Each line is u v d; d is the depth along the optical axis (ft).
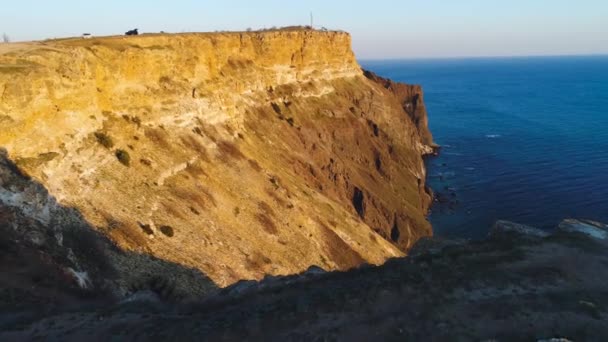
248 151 222.28
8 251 94.43
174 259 129.80
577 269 87.30
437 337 63.98
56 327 76.23
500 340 62.03
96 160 141.79
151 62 186.39
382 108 431.02
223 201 173.78
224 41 280.92
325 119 355.36
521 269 86.74
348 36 446.60
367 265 105.70
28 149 120.06
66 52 146.20
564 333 63.98
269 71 330.75
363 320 70.33
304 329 69.05
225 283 134.31
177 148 178.60
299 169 263.49
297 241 183.01
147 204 143.23
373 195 300.40
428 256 98.58
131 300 95.09
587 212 292.20
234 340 67.97
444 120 636.07
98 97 158.92
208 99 214.48
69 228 114.32
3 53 133.49
